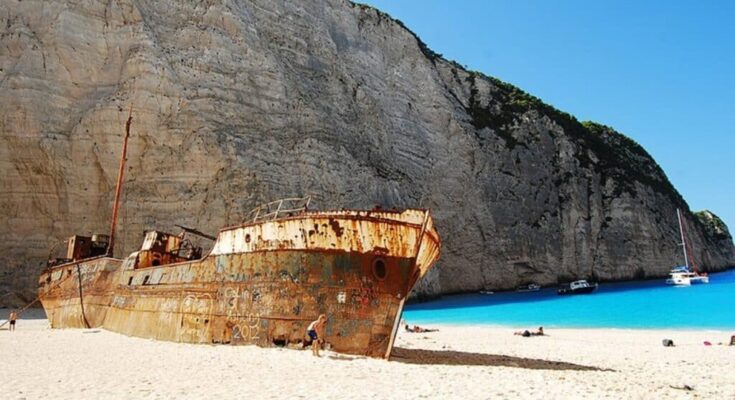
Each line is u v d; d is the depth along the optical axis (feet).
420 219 50.08
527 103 278.05
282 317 49.01
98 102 135.74
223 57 159.02
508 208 225.97
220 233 56.44
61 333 71.56
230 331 52.01
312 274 48.60
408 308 155.84
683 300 162.91
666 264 269.23
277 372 37.47
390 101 214.07
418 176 203.31
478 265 210.18
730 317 119.44
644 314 128.88
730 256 395.75
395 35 239.50
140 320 65.36
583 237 242.78
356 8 232.53
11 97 128.98
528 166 244.83
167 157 136.26
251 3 184.14
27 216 126.93
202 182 135.95
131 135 134.72
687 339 82.02
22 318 106.32
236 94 154.92
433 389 32.07
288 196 142.82
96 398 28.53
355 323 47.67
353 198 159.53
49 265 102.73
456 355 58.85
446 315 135.33
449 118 231.30
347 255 48.34
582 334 91.40
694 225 327.67
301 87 176.65
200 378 35.06
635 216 262.88
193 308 56.29
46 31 141.38
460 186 215.92
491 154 234.58
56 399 28.14
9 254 123.13
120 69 143.64
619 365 54.03
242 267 52.65
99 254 97.76
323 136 166.40
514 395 30.86
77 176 130.41
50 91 134.82
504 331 96.32
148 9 155.84
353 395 29.48
